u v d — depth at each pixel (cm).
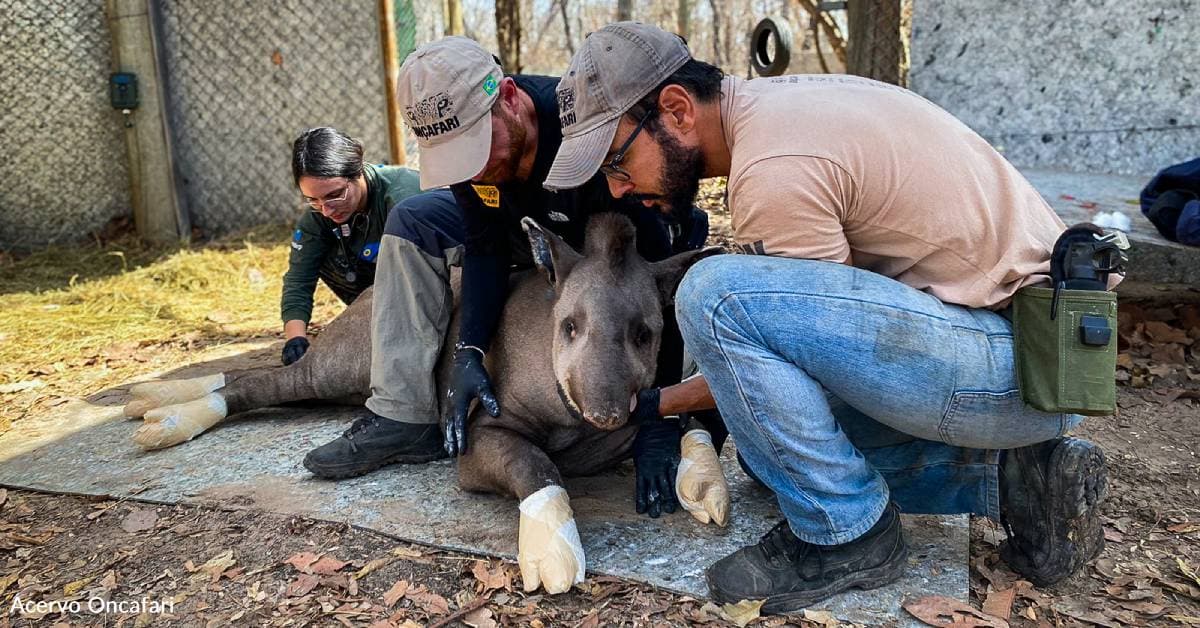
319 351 409
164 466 372
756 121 236
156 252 792
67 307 633
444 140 282
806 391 244
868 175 234
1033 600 270
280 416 424
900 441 283
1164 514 317
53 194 823
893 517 266
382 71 787
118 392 473
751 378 243
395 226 351
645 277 298
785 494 255
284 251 752
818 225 232
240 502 336
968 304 241
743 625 254
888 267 252
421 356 352
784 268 238
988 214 238
